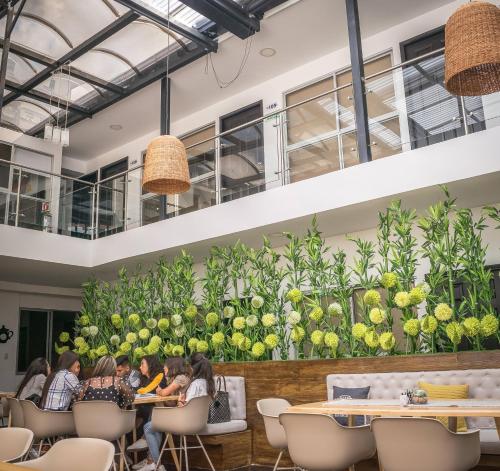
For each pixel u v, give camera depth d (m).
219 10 7.73
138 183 9.20
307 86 9.59
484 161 5.54
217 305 7.50
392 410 3.27
